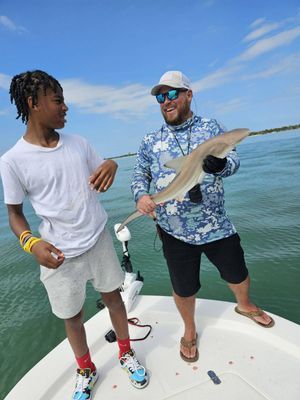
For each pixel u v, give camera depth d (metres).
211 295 4.95
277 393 2.24
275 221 7.94
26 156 1.98
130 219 2.55
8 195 2.02
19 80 1.93
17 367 4.10
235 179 15.50
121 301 2.53
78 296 2.27
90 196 2.21
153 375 2.53
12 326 4.96
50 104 1.96
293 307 4.41
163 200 2.37
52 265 1.93
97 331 2.98
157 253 7.04
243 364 2.52
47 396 2.42
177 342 2.86
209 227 2.52
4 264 7.69
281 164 18.81
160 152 2.59
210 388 2.35
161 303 3.32
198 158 2.21
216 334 2.86
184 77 2.46
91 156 2.34
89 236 2.21
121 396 2.38
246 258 6.04
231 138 2.12
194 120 2.56
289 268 5.43
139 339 2.95
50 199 2.07
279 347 2.62
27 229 2.07
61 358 2.70
